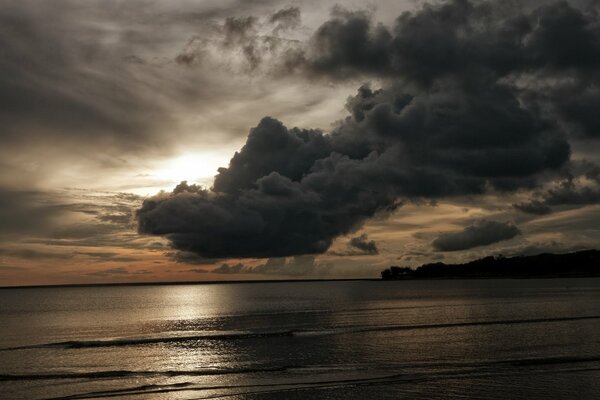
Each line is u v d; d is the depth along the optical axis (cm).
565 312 8650
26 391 3462
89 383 3672
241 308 12644
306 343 5512
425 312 9519
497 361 4138
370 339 5678
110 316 10594
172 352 5131
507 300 12581
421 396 3142
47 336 6819
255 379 3675
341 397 3142
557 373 3669
